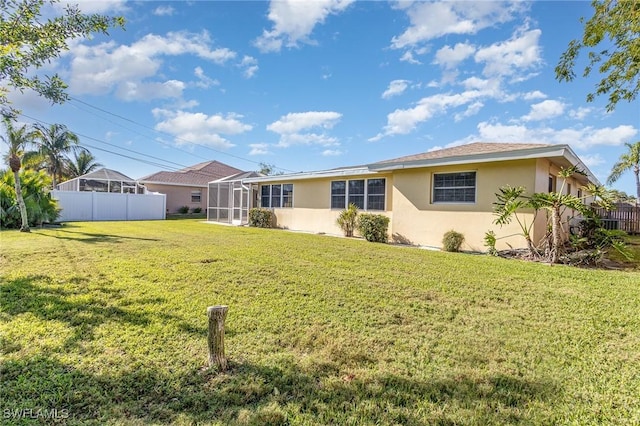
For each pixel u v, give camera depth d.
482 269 6.42
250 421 2.00
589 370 2.68
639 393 2.38
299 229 15.46
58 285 4.57
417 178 10.74
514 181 8.73
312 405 2.17
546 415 2.12
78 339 2.96
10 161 11.00
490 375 2.57
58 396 2.16
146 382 2.35
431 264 6.82
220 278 5.17
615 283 5.45
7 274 5.11
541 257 7.82
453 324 3.58
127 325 3.29
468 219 9.59
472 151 10.23
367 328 3.41
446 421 2.05
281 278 5.30
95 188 22.27
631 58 7.41
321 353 2.86
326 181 14.30
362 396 2.28
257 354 2.80
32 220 13.34
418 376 2.54
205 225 16.47
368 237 11.40
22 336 2.99
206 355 2.74
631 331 3.48
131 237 10.30
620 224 15.27
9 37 4.00
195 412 2.07
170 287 4.62
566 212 11.14
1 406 2.06
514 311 4.02
